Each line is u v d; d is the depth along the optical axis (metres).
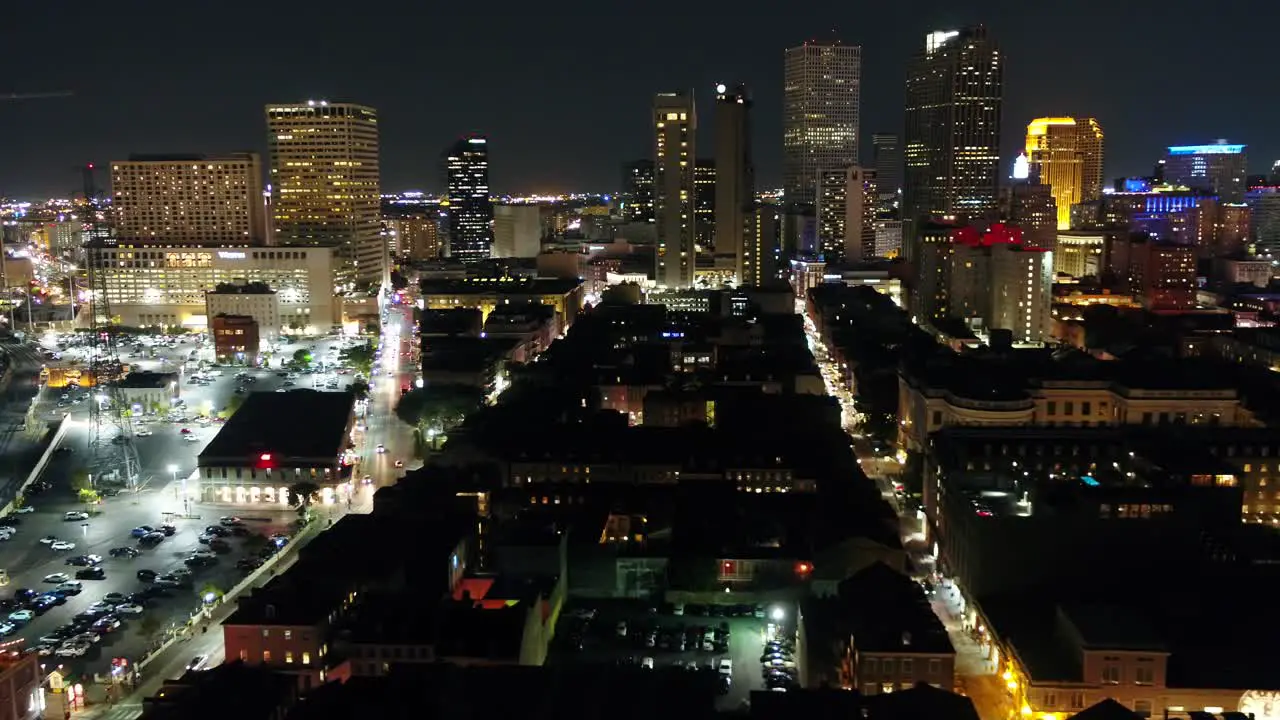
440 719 198.62
